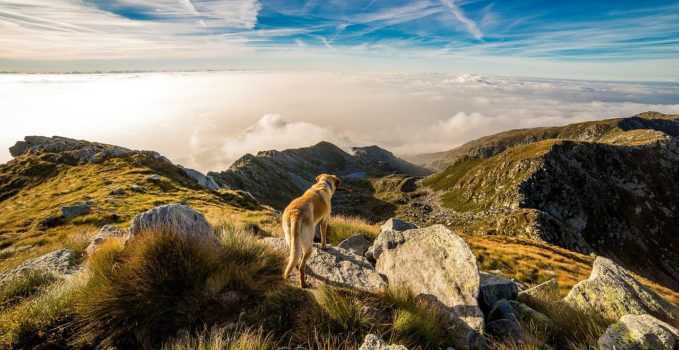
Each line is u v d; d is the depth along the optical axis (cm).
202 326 562
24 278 741
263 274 712
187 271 624
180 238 676
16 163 8200
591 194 14388
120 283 599
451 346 590
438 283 715
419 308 623
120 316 555
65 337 543
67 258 923
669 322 624
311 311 574
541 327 626
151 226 747
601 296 691
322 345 517
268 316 579
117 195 4772
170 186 5978
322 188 857
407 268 795
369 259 933
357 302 587
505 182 16462
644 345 498
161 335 554
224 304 607
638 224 13738
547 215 10512
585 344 571
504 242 5347
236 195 6022
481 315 613
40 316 550
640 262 12462
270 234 1449
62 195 5647
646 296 681
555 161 15550
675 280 11869
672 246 13188
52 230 3244
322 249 907
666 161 16012
